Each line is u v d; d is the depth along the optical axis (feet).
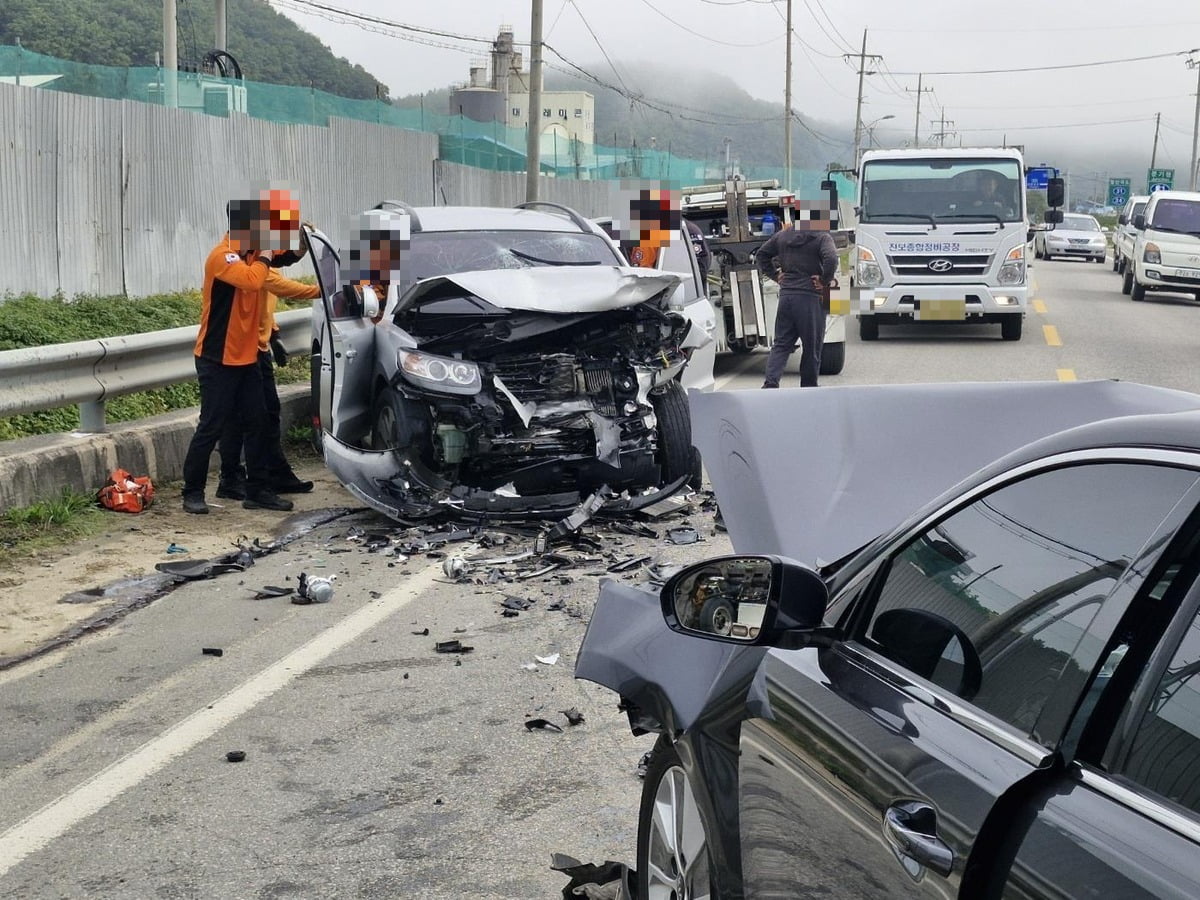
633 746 16.08
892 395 13.87
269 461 30.76
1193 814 5.52
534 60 94.89
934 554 8.22
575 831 13.84
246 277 27.73
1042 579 7.12
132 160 55.77
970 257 61.46
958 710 7.20
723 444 13.82
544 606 21.99
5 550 25.23
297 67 239.50
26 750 16.24
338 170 76.89
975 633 7.47
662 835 10.52
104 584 23.38
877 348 61.21
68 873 13.14
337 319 28.81
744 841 8.76
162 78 63.10
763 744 8.62
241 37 229.45
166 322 50.57
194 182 60.90
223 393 28.50
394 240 29.68
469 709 17.37
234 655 19.69
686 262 38.42
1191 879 5.20
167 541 26.43
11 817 14.40
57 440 29.30
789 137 225.15
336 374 28.19
